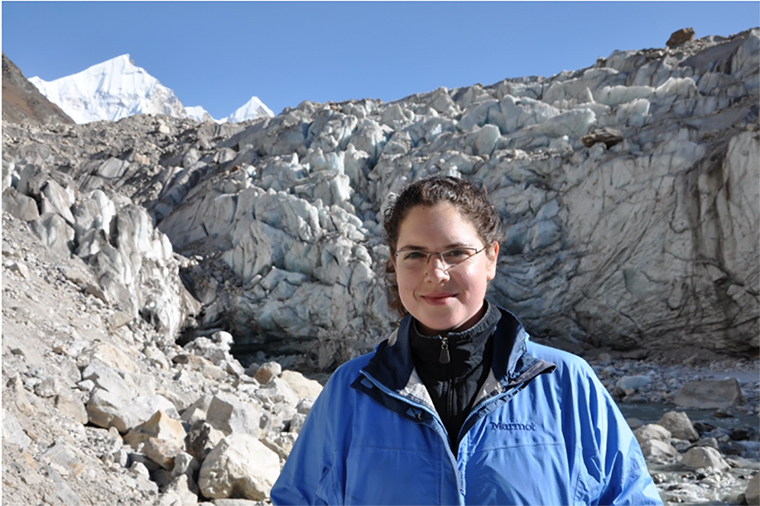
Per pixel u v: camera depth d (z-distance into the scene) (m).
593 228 18.28
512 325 1.55
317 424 1.64
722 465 7.65
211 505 5.20
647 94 22.34
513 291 18.53
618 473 1.47
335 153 23.98
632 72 25.00
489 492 1.36
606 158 18.73
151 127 39.56
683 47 26.83
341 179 22.77
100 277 14.14
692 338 17.03
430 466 1.40
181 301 18.80
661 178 17.34
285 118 30.12
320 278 20.08
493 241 1.56
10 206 14.37
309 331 19.81
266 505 5.33
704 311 16.73
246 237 20.97
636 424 10.34
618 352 17.91
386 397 1.49
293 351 20.69
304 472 1.65
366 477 1.43
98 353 8.24
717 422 10.66
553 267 18.53
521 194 19.78
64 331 9.02
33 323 8.52
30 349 7.18
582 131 21.55
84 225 15.28
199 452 5.89
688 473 7.50
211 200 23.83
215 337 14.91
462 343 1.48
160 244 18.14
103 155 32.28
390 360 1.54
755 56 22.02
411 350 1.54
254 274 20.61
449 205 1.48
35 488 3.97
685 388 12.63
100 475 4.91
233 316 20.09
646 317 17.50
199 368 11.23
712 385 12.38
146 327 14.21
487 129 22.55
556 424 1.44
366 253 19.59
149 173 29.78
